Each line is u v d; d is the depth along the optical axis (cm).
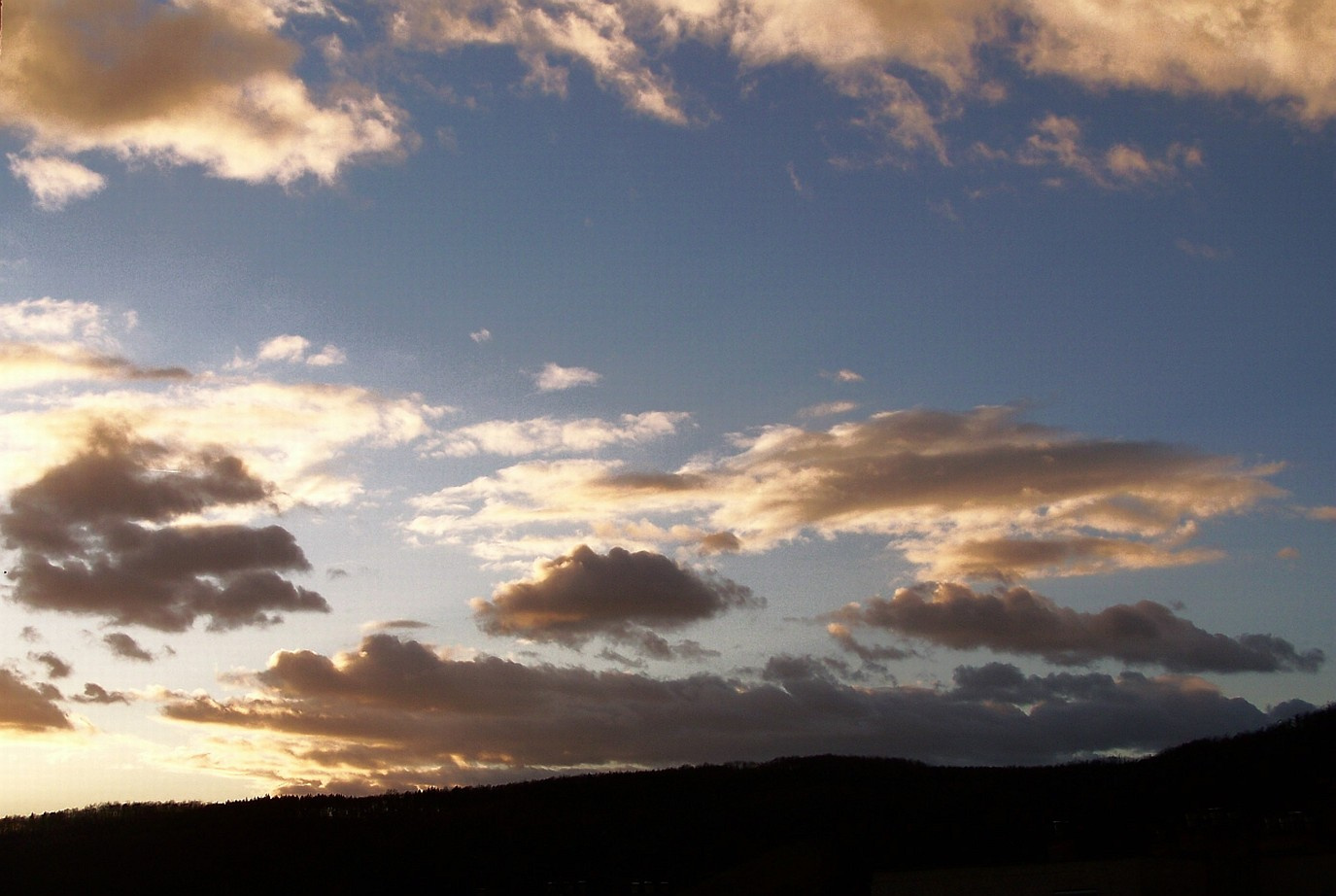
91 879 12344
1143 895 5003
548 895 10456
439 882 11306
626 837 11969
